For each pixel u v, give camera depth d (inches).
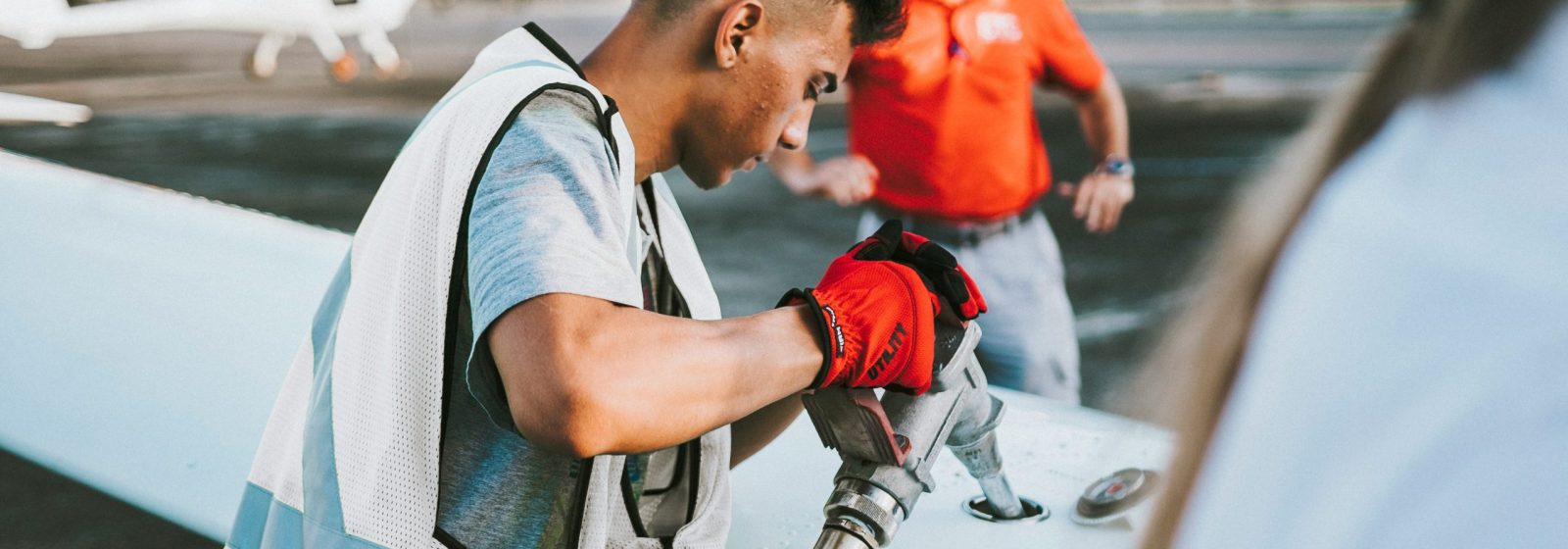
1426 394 12.9
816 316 30.2
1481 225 12.8
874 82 95.0
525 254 28.0
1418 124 13.7
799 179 99.9
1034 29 95.7
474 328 28.9
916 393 32.1
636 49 35.8
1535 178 12.7
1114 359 146.6
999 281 97.7
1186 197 231.6
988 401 35.0
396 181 33.3
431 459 31.2
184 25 480.1
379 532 31.4
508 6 613.0
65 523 91.4
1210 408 14.7
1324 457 13.4
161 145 344.5
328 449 32.4
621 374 27.5
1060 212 225.6
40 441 69.5
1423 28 14.1
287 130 370.0
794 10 35.2
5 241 96.3
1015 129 95.2
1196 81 347.3
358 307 32.6
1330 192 14.2
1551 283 12.3
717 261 207.3
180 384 72.2
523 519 32.4
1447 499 12.7
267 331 76.5
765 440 42.6
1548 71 12.9
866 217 102.1
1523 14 13.0
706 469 38.8
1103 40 420.2
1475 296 12.7
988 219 96.3
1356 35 394.0
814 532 40.1
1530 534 12.3
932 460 32.4
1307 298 13.8
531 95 31.3
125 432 69.0
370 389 31.9
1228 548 14.0
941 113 93.4
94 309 84.0
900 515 31.1
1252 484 13.9
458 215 30.1
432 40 594.2
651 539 37.3
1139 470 36.0
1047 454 42.6
